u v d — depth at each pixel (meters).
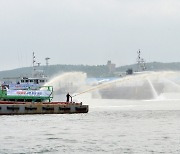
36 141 110.19
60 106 189.75
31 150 97.38
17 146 102.62
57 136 119.25
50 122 155.25
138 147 100.62
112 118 176.62
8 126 141.75
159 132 128.38
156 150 96.56
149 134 123.44
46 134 123.19
